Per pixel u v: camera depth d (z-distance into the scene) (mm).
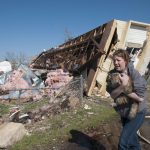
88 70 15516
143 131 7770
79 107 10492
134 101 4699
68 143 7000
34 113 9430
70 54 19172
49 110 9703
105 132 7977
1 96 12531
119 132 7992
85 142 7090
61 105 10180
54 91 12961
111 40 14805
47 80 15070
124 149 4762
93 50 15398
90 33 17031
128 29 14672
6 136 6750
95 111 10242
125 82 4680
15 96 12672
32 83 14289
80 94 10836
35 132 7797
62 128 8094
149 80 17734
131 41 15344
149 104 11984
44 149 6613
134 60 16016
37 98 12734
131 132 4734
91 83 14109
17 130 7086
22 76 14258
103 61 14359
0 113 10211
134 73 4672
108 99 13523
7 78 15031
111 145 6891
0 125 7539
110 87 4906
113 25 14359
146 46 15867
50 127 8242
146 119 8961
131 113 4668
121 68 4738
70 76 16031
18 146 6684
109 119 9391
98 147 6754
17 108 10898
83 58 16438
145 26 15461
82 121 8844
